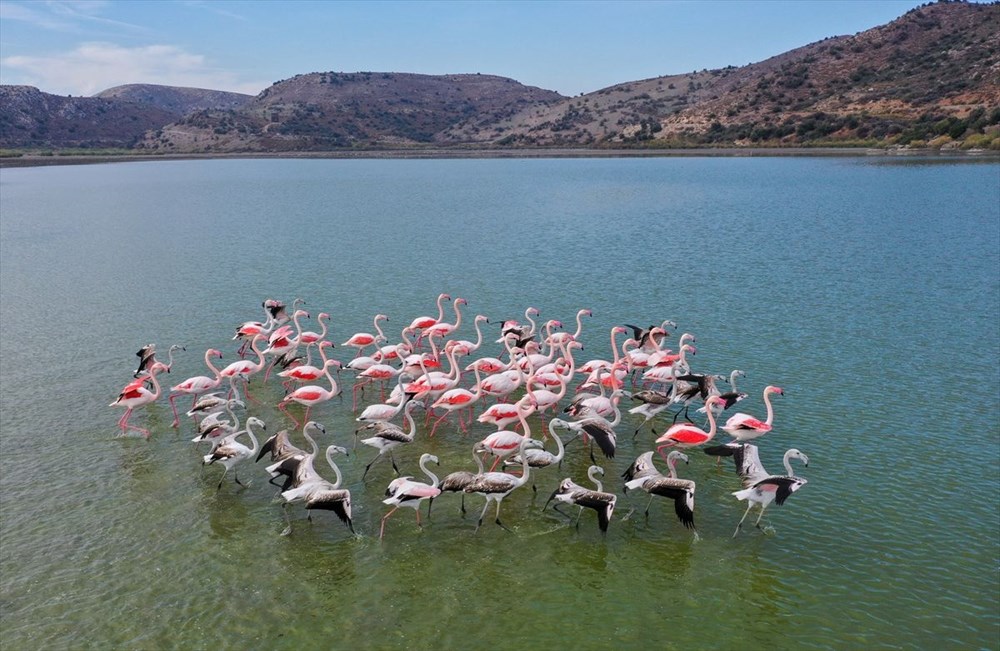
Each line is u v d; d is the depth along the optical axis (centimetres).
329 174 14088
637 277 4244
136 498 1958
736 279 4119
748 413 2409
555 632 1491
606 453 1936
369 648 1444
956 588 1598
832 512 1872
